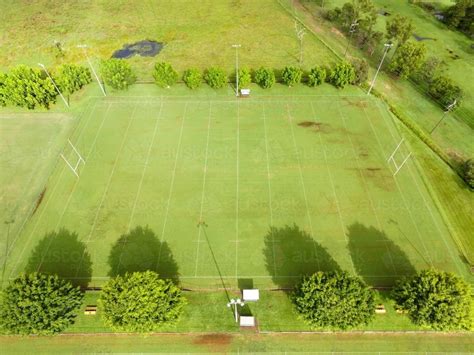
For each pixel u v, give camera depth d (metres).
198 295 33.62
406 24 57.91
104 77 54.25
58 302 29.42
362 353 30.39
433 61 57.19
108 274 35.09
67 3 79.88
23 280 29.78
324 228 38.47
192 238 37.69
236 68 58.59
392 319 32.09
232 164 44.97
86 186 42.69
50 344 30.98
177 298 30.11
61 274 35.06
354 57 63.41
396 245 37.12
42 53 65.50
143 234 38.03
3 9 77.19
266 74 53.88
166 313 28.98
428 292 29.20
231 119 51.25
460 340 31.03
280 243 37.22
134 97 54.84
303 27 71.62
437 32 70.25
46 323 28.55
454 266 35.53
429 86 55.44
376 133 49.12
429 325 28.64
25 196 41.81
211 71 53.88
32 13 76.31
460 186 42.88
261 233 38.03
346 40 68.62
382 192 41.88
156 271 35.16
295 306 30.27
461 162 45.62
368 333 31.38
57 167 44.88
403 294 30.05
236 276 34.84
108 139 48.41
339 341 31.02
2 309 28.84
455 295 28.48
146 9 78.00
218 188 42.25
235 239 37.56
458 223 39.19
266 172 44.03
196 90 55.91
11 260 36.25
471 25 68.25
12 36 69.50
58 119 51.56
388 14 75.69
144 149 47.00
